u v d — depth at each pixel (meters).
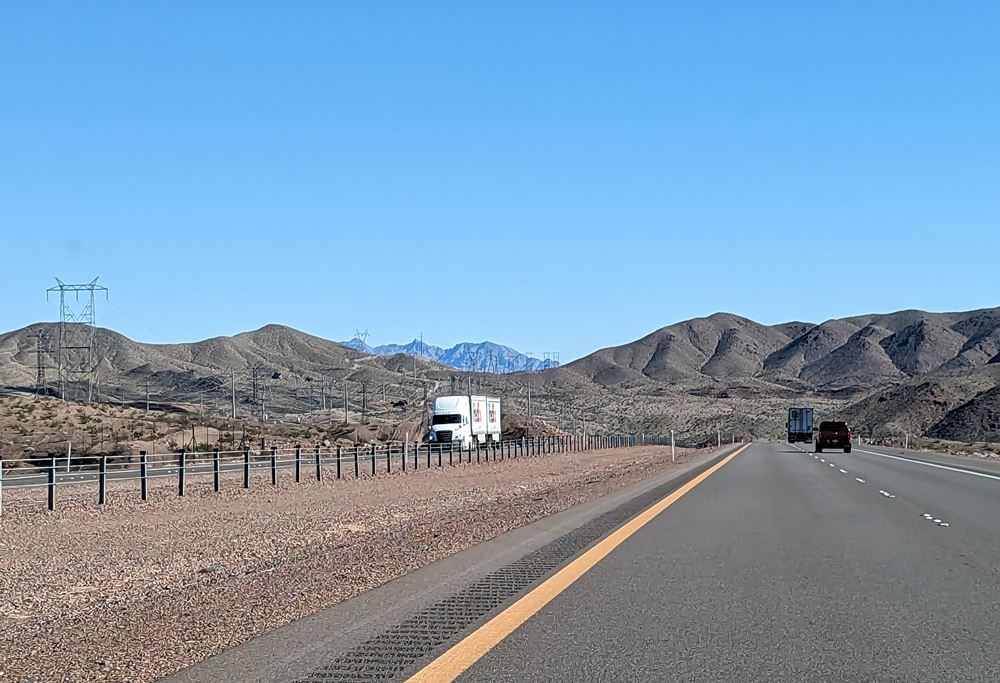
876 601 11.24
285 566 15.51
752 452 70.38
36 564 17.56
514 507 26.39
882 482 34.03
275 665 8.44
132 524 24.28
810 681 7.84
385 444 75.62
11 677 8.47
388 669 8.24
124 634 10.21
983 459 57.81
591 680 7.88
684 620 10.19
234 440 67.75
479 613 10.58
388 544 18.12
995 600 11.29
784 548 16.00
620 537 17.61
